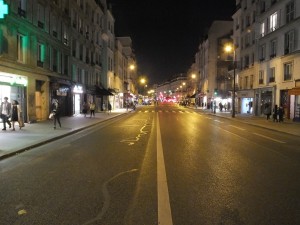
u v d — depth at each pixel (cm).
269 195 626
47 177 775
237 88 5125
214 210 535
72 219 496
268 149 1267
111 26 6203
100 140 1514
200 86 9012
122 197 606
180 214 515
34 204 570
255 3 4272
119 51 7319
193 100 10500
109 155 1084
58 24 3075
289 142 1520
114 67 6812
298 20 3061
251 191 653
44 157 1059
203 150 1199
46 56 2741
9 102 2000
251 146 1348
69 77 3469
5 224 479
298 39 3080
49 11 2817
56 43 3003
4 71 1991
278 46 3519
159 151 1162
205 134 1803
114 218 498
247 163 957
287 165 934
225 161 981
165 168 866
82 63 4119
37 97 2619
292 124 2672
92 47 4722
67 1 3381
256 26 4181
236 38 5306
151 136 1673
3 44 1986
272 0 3734
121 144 1364
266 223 482
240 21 5025
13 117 1873
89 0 4397
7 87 2120
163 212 523
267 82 3834
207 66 7519
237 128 2316
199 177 765
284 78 3384
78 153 1134
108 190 655
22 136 1562
